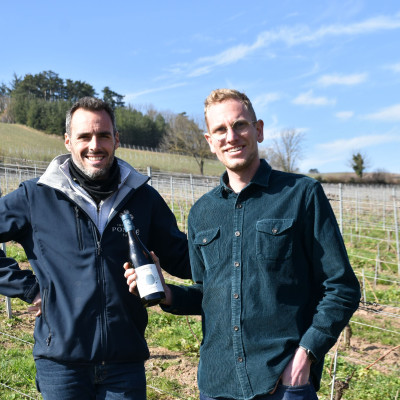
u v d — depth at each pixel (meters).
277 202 2.45
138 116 87.44
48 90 109.25
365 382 5.60
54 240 2.83
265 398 2.33
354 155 71.31
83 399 2.76
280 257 2.38
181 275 3.23
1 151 56.31
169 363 5.91
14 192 2.95
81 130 2.82
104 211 2.91
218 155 2.58
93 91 112.50
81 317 2.73
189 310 2.78
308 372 2.30
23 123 86.56
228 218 2.52
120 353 2.77
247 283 2.40
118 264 2.85
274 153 65.31
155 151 80.12
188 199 20.45
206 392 2.48
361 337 7.70
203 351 2.54
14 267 2.95
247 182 2.56
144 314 2.95
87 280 2.77
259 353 2.34
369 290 10.47
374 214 22.83
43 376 2.81
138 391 2.83
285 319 2.35
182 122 67.38
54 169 2.91
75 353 2.71
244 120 2.49
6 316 7.11
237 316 2.39
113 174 2.95
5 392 4.82
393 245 16.14
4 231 2.85
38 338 2.82
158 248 3.21
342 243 2.39
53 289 2.78
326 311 2.30
